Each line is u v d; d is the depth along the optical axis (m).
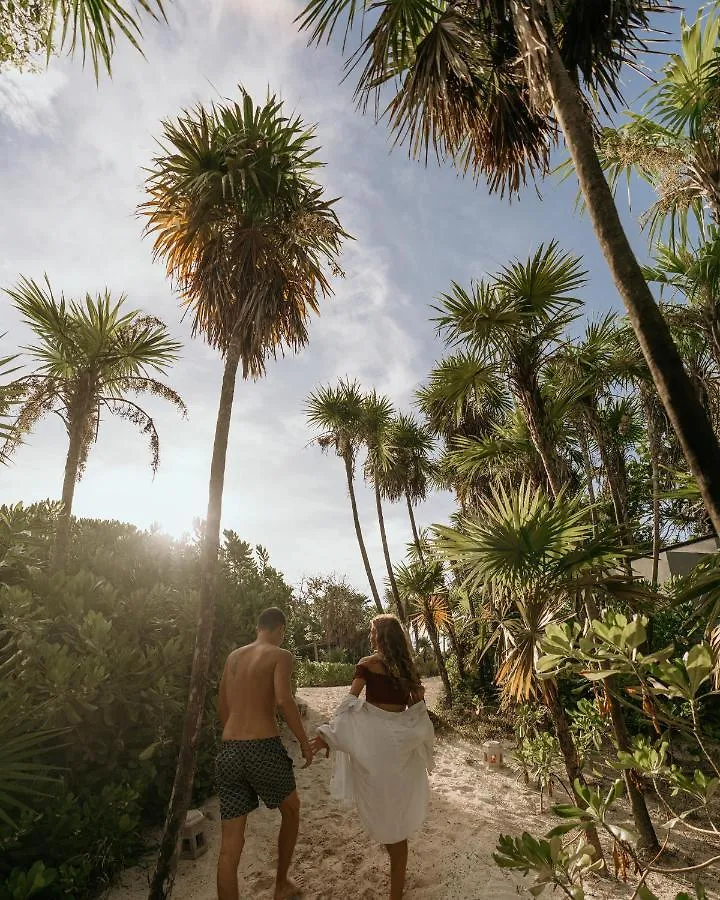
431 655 13.62
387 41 3.86
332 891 3.30
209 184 4.39
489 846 3.77
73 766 3.63
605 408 7.06
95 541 6.70
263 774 3.05
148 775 4.04
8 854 2.94
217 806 4.77
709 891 3.13
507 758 5.89
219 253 4.54
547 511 3.66
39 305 6.34
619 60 3.54
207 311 4.87
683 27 4.93
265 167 4.54
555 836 1.74
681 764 4.90
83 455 6.53
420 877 3.42
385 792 3.04
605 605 4.52
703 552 8.66
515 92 4.02
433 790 5.04
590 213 2.77
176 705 4.25
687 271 5.40
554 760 4.64
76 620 4.08
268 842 4.02
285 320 5.05
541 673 2.06
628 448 7.88
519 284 4.85
